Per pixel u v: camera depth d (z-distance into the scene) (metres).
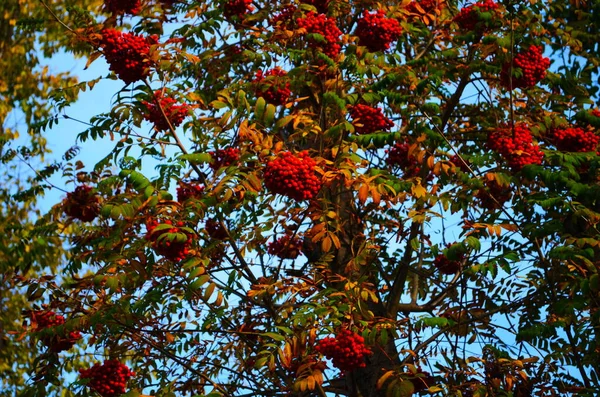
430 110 6.15
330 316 5.46
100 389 6.12
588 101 7.31
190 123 6.36
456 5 7.93
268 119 5.73
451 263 7.39
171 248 5.39
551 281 6.37
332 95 6.31
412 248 6.96
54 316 6.57
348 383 6.55
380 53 6.79
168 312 6.81
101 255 6.22
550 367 6.42
